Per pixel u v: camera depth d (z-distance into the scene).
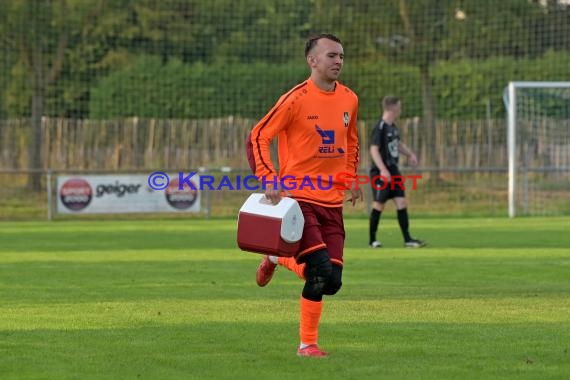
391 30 106.38
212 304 34.03
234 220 86.12
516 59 107.62
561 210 94.56
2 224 82.25
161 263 48.91
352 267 46.41
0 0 103.12
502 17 105.88
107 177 86.50
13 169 92.75
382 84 107.12
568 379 22.05
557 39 105.88
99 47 108.75
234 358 24.45
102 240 64.25
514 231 69.75
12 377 22.34
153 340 26.97
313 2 108.00
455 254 52.88
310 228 25.16
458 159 98.38
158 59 110.81
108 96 109.19
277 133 25.64
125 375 22.52
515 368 23.20
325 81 25.91
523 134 95.69
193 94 109.56
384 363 23.83
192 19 109.12
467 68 108.69
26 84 104.69
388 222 81.38
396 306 33.41
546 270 44.91
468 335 27.69
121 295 36.62
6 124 98.56
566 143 95.56
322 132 25.73
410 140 98.88
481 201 96.38
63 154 97.44
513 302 34.34
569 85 85.38
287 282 40.50
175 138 98.19
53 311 32.44
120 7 107.69
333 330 28.53
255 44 109.62
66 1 105.19
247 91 109.50
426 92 103.94
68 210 86.19
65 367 23.41
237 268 46.31
